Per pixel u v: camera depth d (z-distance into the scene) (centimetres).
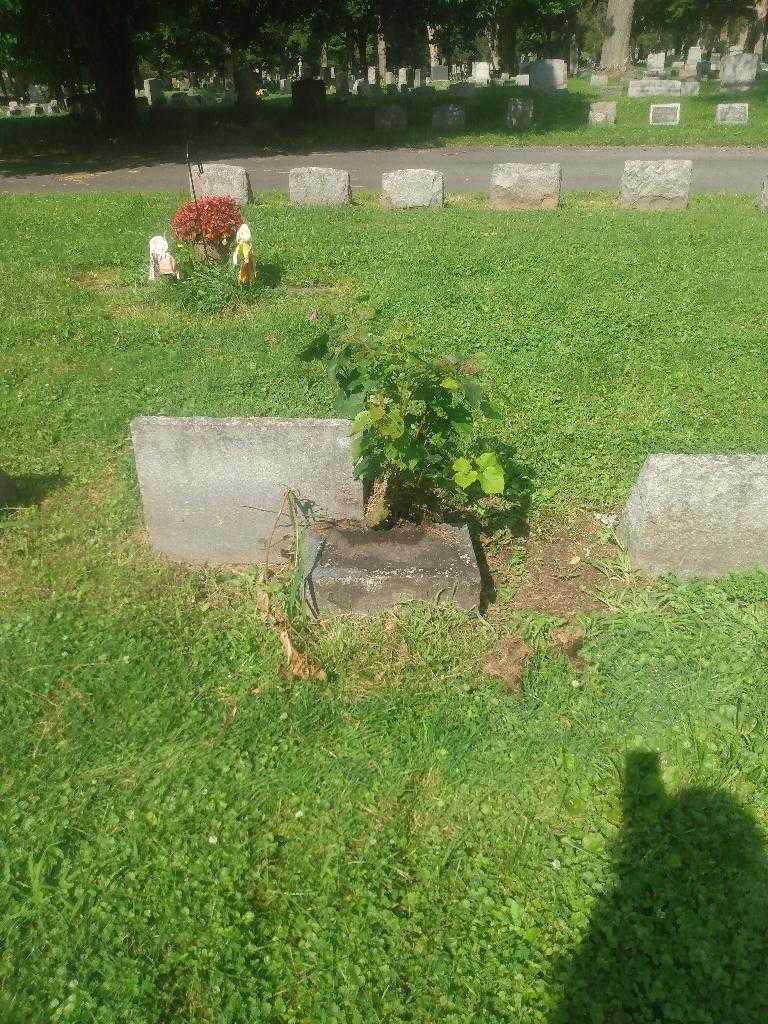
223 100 3531
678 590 445
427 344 796
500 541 497
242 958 274
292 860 310
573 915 288
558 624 425
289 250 1141
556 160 2012
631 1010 262
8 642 407
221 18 2552
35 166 2033
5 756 348
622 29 3953
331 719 368
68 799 330
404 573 418
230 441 442
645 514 448
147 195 1564
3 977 269
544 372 742
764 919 284
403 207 1458
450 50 4609
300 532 452
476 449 579
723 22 5975
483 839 317
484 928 286
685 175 1413
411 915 288
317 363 744
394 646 407
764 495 434
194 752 350
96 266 1102
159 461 450
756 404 666
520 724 365
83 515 525
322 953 277
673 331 832
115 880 301
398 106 2419
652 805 326
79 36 2392
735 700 374
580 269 1045
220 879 300
